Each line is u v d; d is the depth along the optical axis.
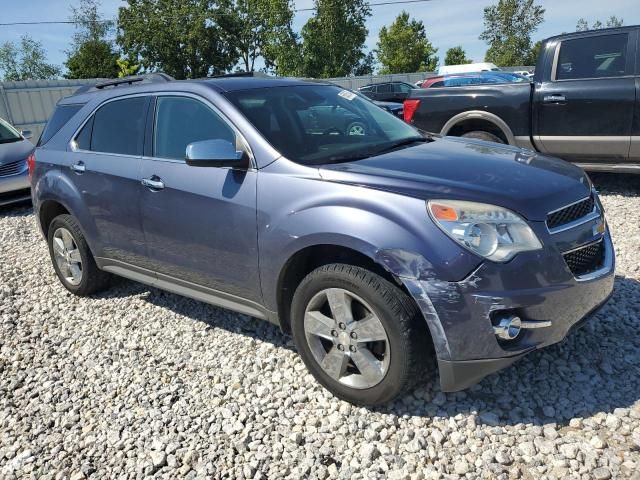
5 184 8.88
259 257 3.24
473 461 2.62
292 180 3.11
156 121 3.94
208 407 3.22
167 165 3.75
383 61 53.56
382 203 2.78
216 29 49.38
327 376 3.10
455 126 7.70
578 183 3.11
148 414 3.21
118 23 48.38
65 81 20.06
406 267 2.66
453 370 2.70
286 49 42.47
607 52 6.54
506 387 3.12
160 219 3.80
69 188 4.54
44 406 3.43
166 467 2.79
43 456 2.98
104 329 4.37
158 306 4.66
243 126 3.41
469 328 2.62
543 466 2.53
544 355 3.37
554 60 6.86
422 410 2.99
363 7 42.03
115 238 4.29
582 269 2.93
